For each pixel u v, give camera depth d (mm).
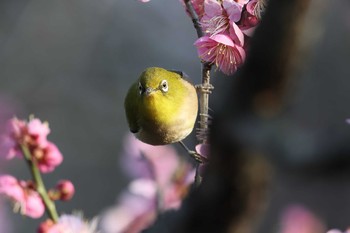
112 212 2764
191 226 2369
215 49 2418
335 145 2314
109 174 3629
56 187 2492
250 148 2338
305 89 2979
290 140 2328
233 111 2350
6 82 3777
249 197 2352
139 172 2740
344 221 2609
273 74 2359
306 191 2598
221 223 2359
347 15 3033
